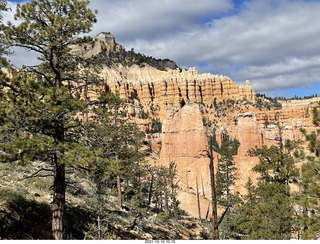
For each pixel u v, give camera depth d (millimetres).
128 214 30812
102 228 20125
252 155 42062
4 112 13094
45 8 16359
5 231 14398
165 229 34969
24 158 13023
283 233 27812
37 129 14508
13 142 13039
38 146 13336
